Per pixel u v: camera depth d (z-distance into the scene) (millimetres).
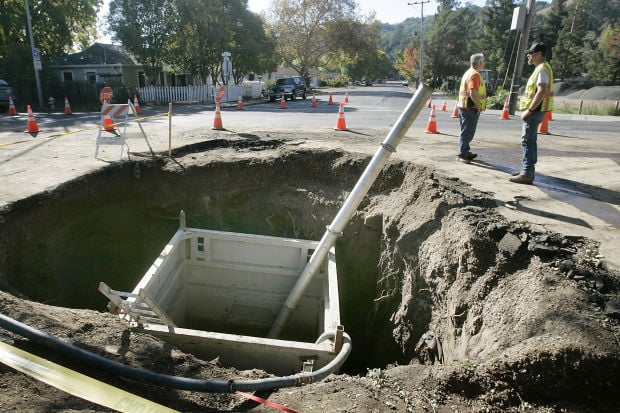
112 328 3828
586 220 5023
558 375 2871
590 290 3561
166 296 6672
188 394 2996
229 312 7750
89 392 2584
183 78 37375
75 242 6770
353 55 56531
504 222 4871
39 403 2561
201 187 8117
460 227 5008
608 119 17078
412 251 5891
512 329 3514
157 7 26781
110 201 7500
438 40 53031
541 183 6555
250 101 28906
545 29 59875
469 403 2930
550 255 4086
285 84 29844
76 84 25000
